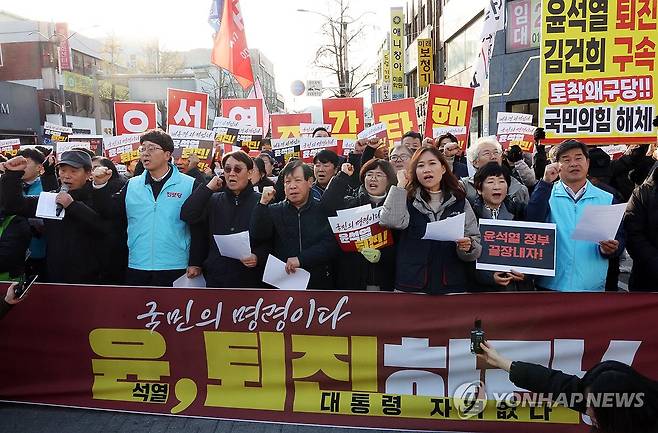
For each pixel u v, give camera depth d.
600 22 5.66
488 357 2.54
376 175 4.03
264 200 3.96
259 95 10.55
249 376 3.64
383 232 3.76
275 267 3.85
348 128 9.02
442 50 26.55
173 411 3.67
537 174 6.35
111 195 4.55
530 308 3.39
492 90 17.62
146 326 3.72
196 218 4.07
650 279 3.78
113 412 3.73
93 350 3.78
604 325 3.36
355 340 3.53
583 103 5.78
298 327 3.57
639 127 5.66
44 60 41.56
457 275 3.56
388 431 3.48
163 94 32.81
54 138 13.74
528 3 16.17
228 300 3.63
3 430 3.49
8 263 4.11
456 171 6.23
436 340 3.47
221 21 10.40
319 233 4.02
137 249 4.21
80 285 3.76
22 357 3.86
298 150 8.56
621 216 3.30
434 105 8.12
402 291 3.62
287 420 3.56
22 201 4.21
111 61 46.62
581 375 3.39
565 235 3.66
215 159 8.95
